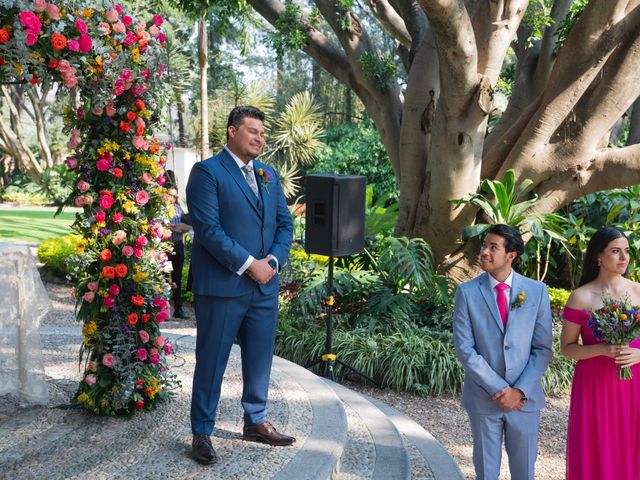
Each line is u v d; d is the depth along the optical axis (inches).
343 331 282.4
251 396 140.1
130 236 153.3
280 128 716.7
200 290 129.7
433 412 227.3
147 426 150.3
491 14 295.3
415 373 247.3
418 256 310.5
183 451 136.3
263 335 136.7
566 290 401.4
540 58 361.7
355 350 259.0
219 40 1142.3
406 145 348.8
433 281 307.6
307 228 247.8
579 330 135.3
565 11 378.6
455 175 312.3
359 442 160.6
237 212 129.1
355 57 370.3
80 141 147.6
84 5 131.8
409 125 346.3
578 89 305.7
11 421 152.2
